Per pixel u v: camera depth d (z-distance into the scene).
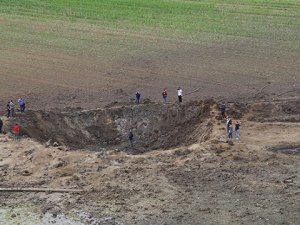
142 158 41.06
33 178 38.44
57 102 53.53
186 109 50.38
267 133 44.25
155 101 53.12
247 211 34.06
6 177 38.56
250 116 48.47
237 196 35.78
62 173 39.00
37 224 33.19
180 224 32.97
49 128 48.62
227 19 82.00
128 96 54.69
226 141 42.88
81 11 87.69
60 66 64.19
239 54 67.00
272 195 35.78
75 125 49.78
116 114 51.03
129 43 72.00
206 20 81.69
